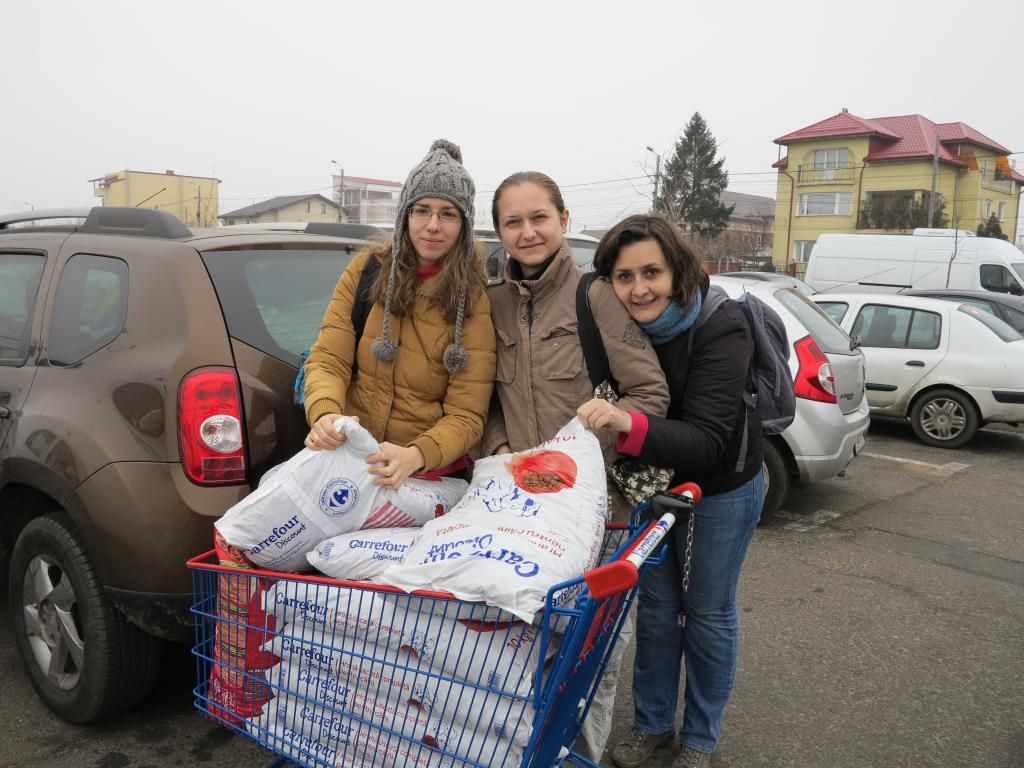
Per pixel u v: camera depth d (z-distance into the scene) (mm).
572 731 2113
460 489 2428
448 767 1892
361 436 2121
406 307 2344
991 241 16688
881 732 3129
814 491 6781
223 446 2559
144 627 2582
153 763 2760
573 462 2025
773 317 2709
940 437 8750
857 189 45062
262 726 2141
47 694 2973
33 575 2986
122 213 3113
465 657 1838
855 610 4289
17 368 3027
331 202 73312
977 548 5359
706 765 2734
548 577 1735
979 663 3705
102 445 2605
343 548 2076
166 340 2643
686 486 2240
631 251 2195
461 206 2268
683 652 2893
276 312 2877
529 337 2340
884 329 9148
